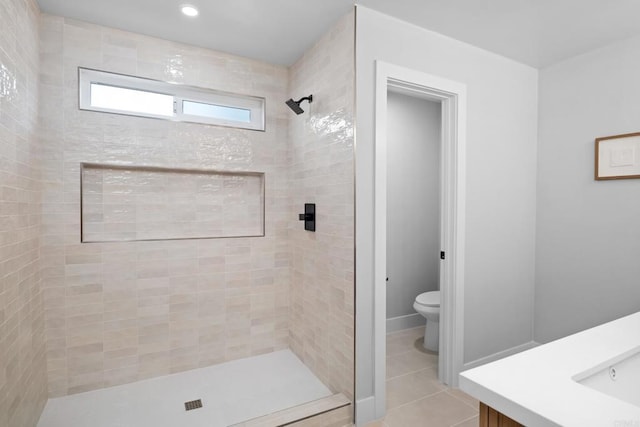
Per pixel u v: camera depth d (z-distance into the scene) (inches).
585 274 97.1
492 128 97.9
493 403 31.0
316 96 90.8
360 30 74.6
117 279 87.4
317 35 87.8
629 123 88.0
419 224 141.1
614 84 90.8
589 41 90.0
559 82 102.8
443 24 81.8
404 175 136.9
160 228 94.8
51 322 81.0
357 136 74.7
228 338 101.3
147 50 88.8
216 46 94.4
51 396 81.5
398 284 136.6
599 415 27.2
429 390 90.3
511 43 91.4
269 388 87.2
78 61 82.0
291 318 108.9
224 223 103.4
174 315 94.1
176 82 92.2
